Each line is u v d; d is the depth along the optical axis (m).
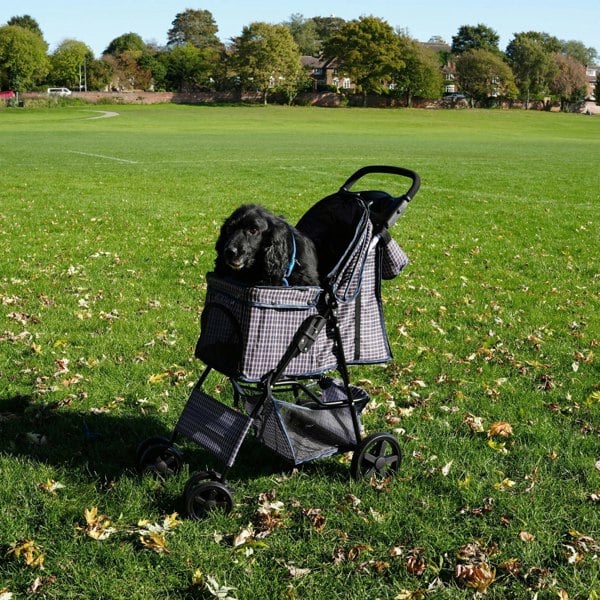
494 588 3.64
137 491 4.43
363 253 4.48
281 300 4.14
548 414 5.77
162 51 158.38
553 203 19.11
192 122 72.56
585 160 34.25
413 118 92.31
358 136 53.97
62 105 103.69
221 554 3.86
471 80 124.38
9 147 35.19
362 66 114.62
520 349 7.41
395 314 8.60
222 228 4.39
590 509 4.36
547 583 3.67
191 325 7.90
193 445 5.11
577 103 131.38
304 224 5.07
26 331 7.46
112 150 34.66
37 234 13.14
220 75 125.62
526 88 128.38
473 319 8.47
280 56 113.94
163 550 3.85
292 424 4.90
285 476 4.73
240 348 4.19
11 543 3.90
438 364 6.90
